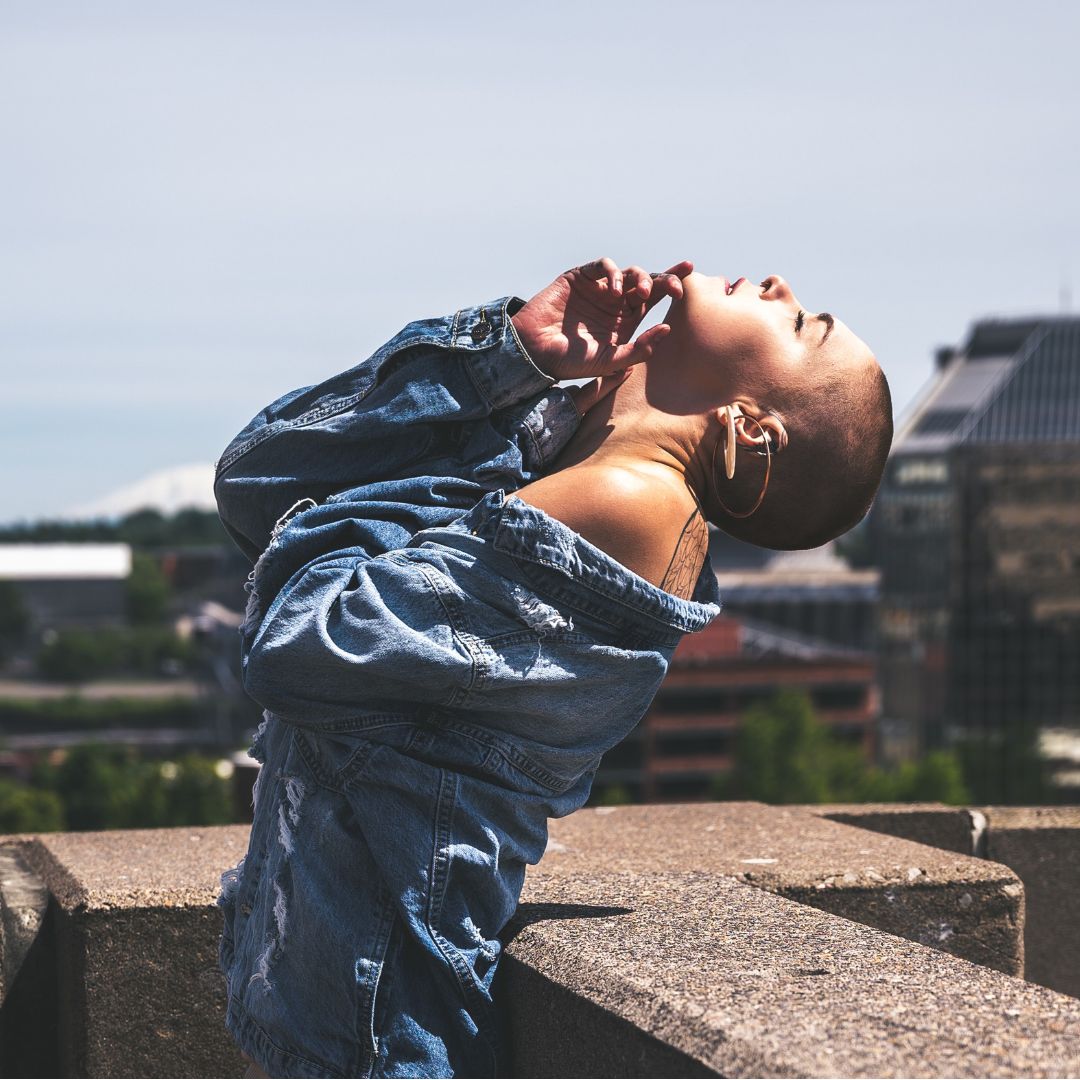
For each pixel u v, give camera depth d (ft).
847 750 256.32
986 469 337.31
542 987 7.22
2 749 495.82
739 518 8.31
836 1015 6.16
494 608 7.25
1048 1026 6.02
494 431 8.08
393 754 7.34
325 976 7.32
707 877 9.25
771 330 8.23
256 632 7.72
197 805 247.09
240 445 8.45
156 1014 9.61
